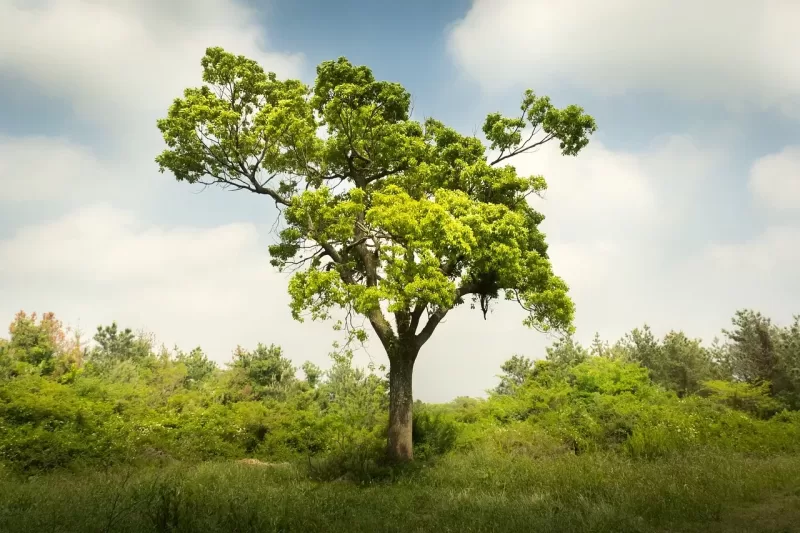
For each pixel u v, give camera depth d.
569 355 31.69
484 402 21.94
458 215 14.77
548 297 15.61
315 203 15.40
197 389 28.12
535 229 18.67
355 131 17.77
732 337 28.62
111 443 13.95
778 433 15.41
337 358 15.73
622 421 16.05
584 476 10.16
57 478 10.95
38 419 13.71
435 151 17.59
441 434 17.00
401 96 17.80
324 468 13.34
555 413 17.78
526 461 13.02
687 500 7.66
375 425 19.67
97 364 29.47
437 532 6.55
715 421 16.48
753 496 8.12
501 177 16.97
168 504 6.54
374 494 9.98
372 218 14.29
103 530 5.77
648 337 32.28
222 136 17.06
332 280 14.22
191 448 15.73
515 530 6.40
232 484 10.02
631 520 6.71
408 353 16.03
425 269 13.70
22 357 26.89
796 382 24.88
